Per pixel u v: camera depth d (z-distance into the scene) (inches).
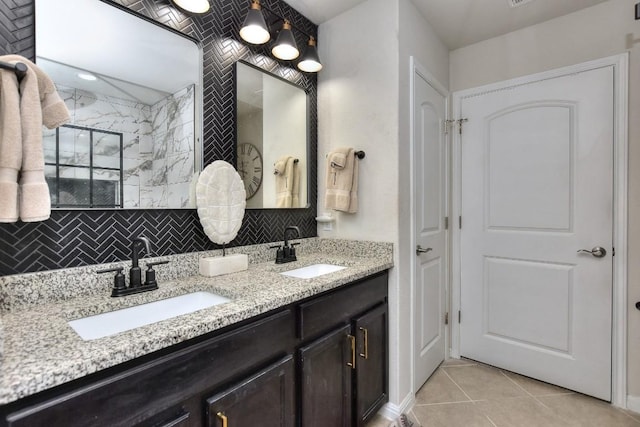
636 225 69.6
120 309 41.4
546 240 80.7
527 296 83.7
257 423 39.3
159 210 52.7
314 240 81.2
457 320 95.1
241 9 65.6
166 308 46.1
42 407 23.4
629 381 70.5
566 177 77.7
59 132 42.8
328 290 51.9
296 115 78.4
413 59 73.8
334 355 53.0
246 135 66.7
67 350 26.8
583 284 75.7
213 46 60.7
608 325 72.6
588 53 74.8
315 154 83.6
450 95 95.7
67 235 43.1
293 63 78.1
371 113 73.0
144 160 51.3
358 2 74.5
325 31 82.4
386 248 69.9
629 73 70.1
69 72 43.9
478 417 68.2
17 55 36.3
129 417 28.1
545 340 81.1
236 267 58.6
